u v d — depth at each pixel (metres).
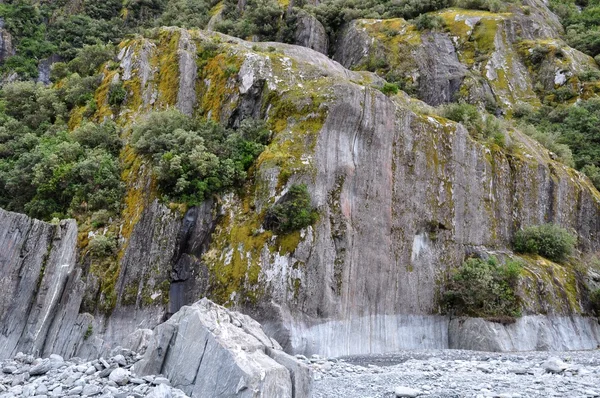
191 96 31.09
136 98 31.45
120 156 27.55
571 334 27.30
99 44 38.88
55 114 34.09
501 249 30.28
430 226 27.22
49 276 16.30
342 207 23.58
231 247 22.06
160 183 23.70
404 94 37.81
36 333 15.56
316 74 29.25
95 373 10.82
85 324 17.28
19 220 16.05
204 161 23.58
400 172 26.81
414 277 25.53
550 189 34.38
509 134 36.44
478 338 24.19
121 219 24.03
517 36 55.38
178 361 10.47
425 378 13.99
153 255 22.12
